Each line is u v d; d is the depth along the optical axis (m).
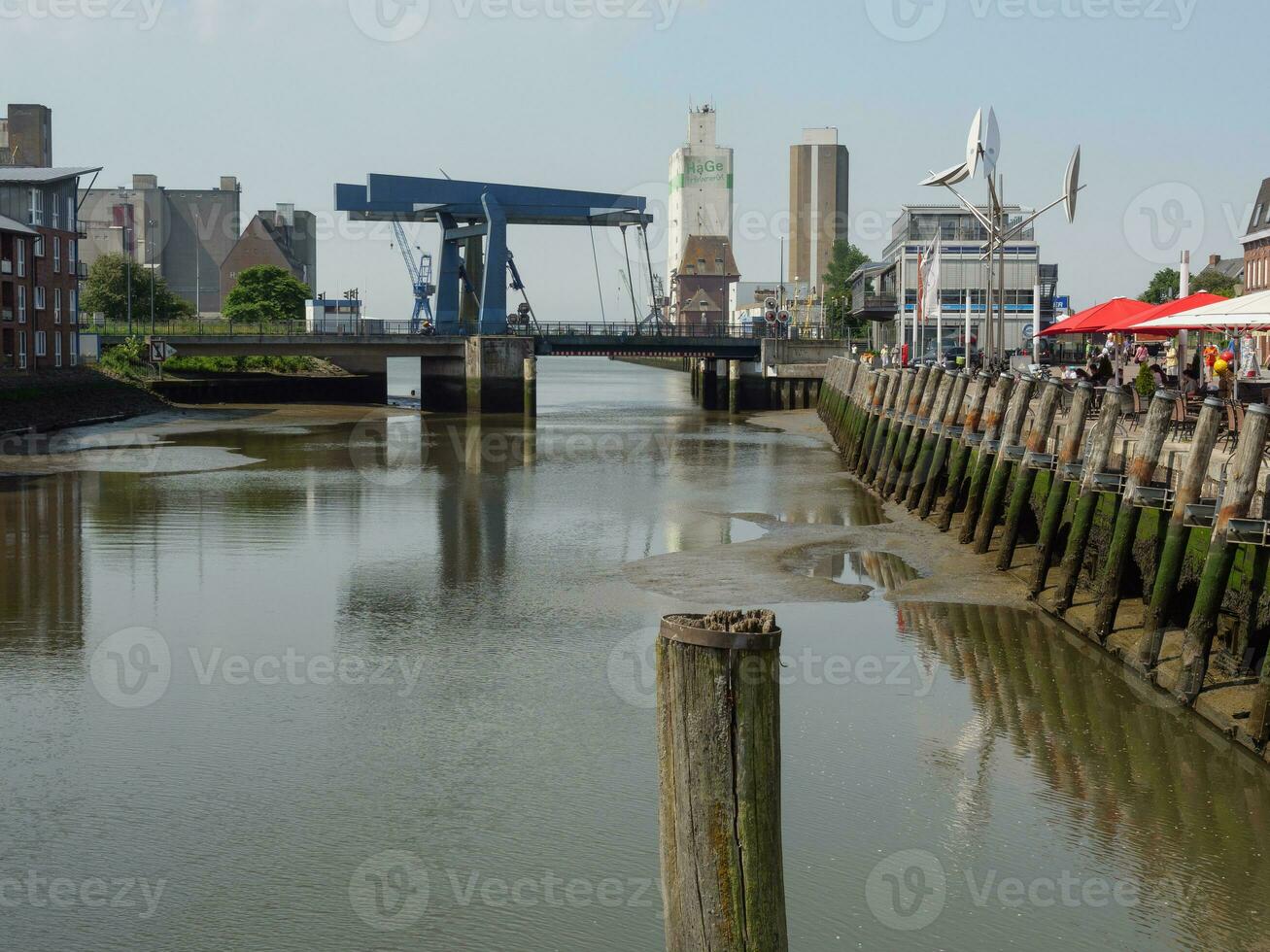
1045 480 28.16
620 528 36.09
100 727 18.27
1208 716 17.42
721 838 5.86
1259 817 14.52
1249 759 16.22
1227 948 11.76
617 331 92.69
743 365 97.50
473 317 96.44
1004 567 28.27
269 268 138.62
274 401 94.75
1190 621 17.84
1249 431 16.92
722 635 5.80
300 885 13.31
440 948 11.97
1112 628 21.56
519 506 40.94
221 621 24.66
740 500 42.22
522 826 14.73
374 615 25.14
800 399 97.06
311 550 32.56
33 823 14.95
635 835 14.44
